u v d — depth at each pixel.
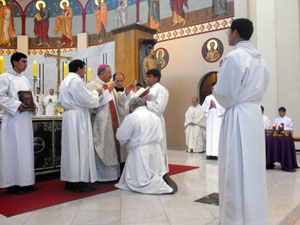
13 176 3.95
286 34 8.12
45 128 4.96
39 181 4.98
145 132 4.15
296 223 3.17
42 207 3.41
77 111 4.15
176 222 2.95
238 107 2.38
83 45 13.75
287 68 8.09
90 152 4.22
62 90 4.16
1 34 14.22
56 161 5.11
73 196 3.91
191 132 9.59
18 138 3.96
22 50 14.23
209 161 7.43
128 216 3.13
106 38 13.26
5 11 14.27
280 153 6.34
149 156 4.19
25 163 4.00
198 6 10.23
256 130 2.34
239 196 2.30
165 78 10.93
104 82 4.74
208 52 9.97
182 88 10.53
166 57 10.95
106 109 4.60
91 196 3.93
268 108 8.27
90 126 4.29
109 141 4.55
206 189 4.34
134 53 7.62
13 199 3.76
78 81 4.09
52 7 14.41
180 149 10.48
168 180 4.26
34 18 14.47
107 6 13.24
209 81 10.22
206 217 3.10
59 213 3.22
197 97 10.21
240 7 8.59
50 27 14.37
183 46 10.53
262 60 2.45
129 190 4.23
